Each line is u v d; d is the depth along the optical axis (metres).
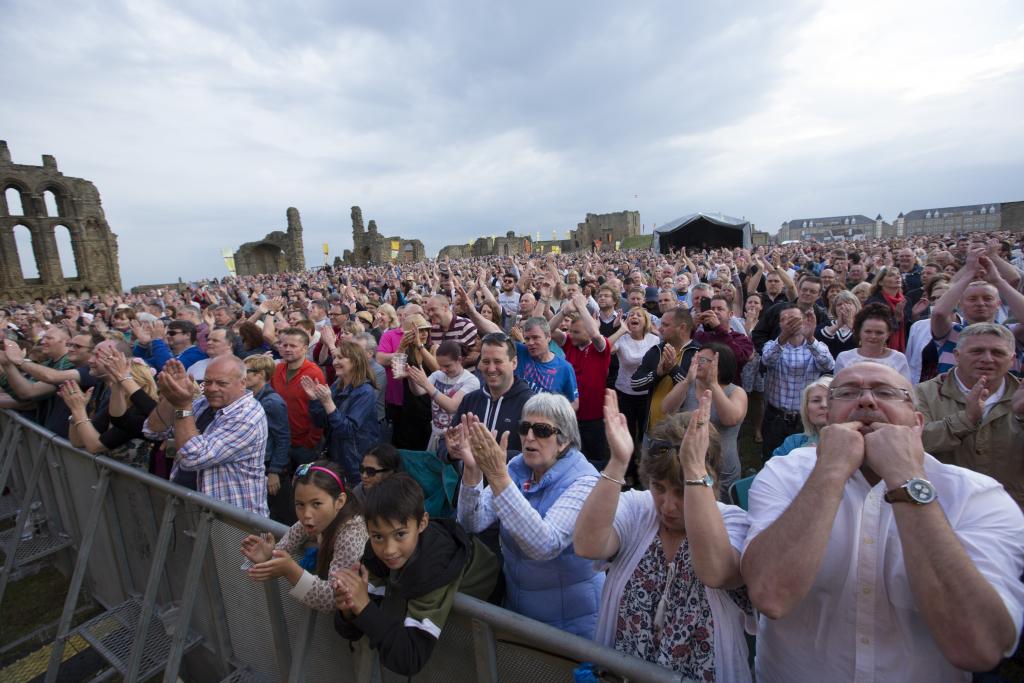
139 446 5.82
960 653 1.27
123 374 4.04
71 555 5.10
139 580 3.99
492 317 7.62
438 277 17.08
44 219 44.16
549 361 4.78
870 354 4.14
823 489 1.45
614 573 2.09
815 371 4.99
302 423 5.04
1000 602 1.27
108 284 48.12
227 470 3.54
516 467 3.00
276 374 5.22
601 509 1.93
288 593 2.62
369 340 6.50
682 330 4.75
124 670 3.47
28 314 16.31
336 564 2.49
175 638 3.01
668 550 2.00
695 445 1.71
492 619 1.91
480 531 2.81
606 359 5.47
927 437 3.08
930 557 1.30
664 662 1.88
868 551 1.52
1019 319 4.18
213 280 41.75
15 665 4.30
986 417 2.88
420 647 1.97
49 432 4.77
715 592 1.85
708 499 1.68
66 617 3.87
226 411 3.54
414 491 2.08
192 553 3.27
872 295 7.02
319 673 2.54
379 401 6.16
